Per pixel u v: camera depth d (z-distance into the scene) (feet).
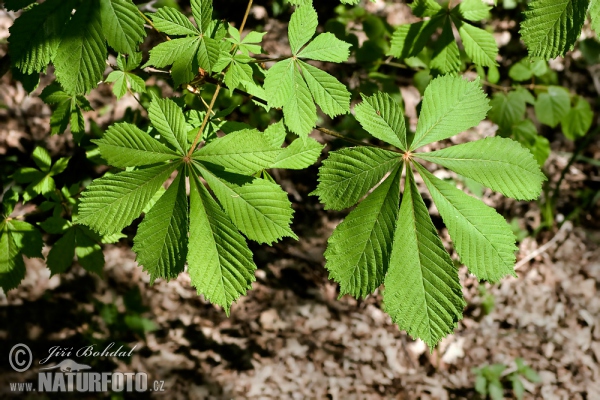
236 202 4.13
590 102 18.11
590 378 14.84
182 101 5.55
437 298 4.18
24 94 13.26
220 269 4.00
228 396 12.59
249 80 4.93
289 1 4.62
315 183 15.55
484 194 16.70
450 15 6.55
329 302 14.73
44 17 3.88
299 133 4.69
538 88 11.29
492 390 14.02
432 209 15.75
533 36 3.82
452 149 4.68
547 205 16.01
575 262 16.71
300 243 15.16
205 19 4.50
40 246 7.02
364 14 12.66
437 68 6.72
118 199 3.98
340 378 13.47
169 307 13.44
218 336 13.39
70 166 13.05
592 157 18.31
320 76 4.66
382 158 4.55
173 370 12.66
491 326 15.29
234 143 4.22
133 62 5.91
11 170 12.10
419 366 14.34
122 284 13.24
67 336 12.36
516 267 16.29
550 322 15.57
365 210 4.32
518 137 10.96
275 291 14.42
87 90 3.96
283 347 13.58
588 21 15.85
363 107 4.65
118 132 4.13
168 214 4.05
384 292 4.20
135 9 3.93
